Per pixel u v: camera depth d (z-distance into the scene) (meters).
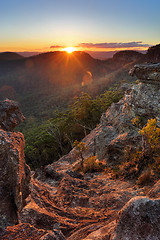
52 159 28.97
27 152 29.00
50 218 3.71
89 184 7.21
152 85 9.01
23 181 3.23
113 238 2.13
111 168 9.33
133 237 2.03
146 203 2.22
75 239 2.95
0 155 2.77
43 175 8.91
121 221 2.23
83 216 4.34
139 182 6.17
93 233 2.64
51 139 29.55
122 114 11.16
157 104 8.55
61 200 5.39
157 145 7.05
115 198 5.21
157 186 3.76
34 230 2.65
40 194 5.30
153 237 1.95
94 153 13.45
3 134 3.09
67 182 6.81
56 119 35.94
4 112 4.22
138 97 9.48
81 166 11.34
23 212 3.63
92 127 29.95
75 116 31.77
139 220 2.12
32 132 43.53
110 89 53.91
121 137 9.72
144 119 9.27
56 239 2.50
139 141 8.73
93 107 32.53
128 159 8.60
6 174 2.73
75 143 11.31
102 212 4.57
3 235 2.39
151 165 6.74
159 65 8.41
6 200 2.63
